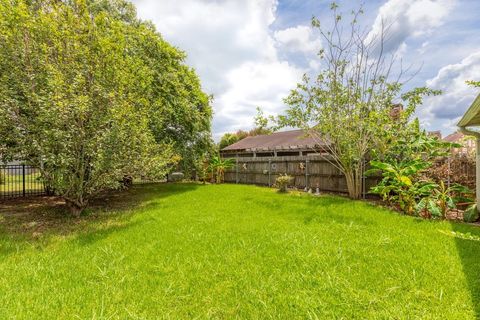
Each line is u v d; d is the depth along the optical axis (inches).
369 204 287.1
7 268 130.2
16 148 209.2
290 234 177.0
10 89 206.8
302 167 454.3
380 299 97.5
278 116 374.3
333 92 343.3
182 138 484.4
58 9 232.7
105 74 236.2
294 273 120.6
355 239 164.7
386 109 320.5
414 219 216.1
